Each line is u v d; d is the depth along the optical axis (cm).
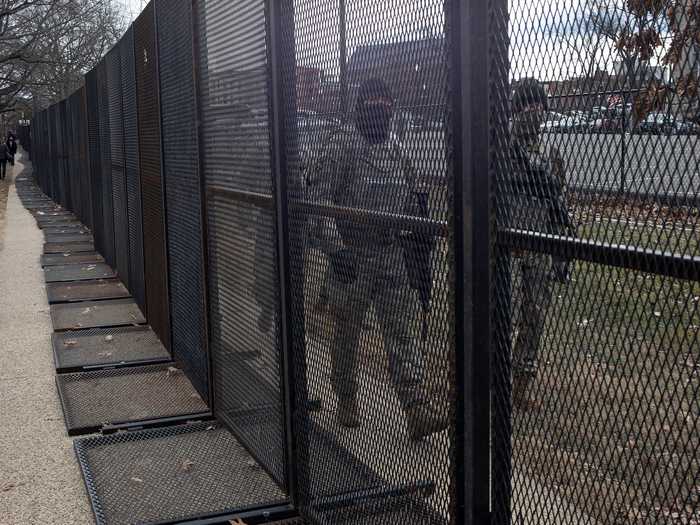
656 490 182
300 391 367
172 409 535
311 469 361
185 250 578
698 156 164
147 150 723
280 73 360
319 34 319
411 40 254
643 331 182
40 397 573
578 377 202
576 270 199
